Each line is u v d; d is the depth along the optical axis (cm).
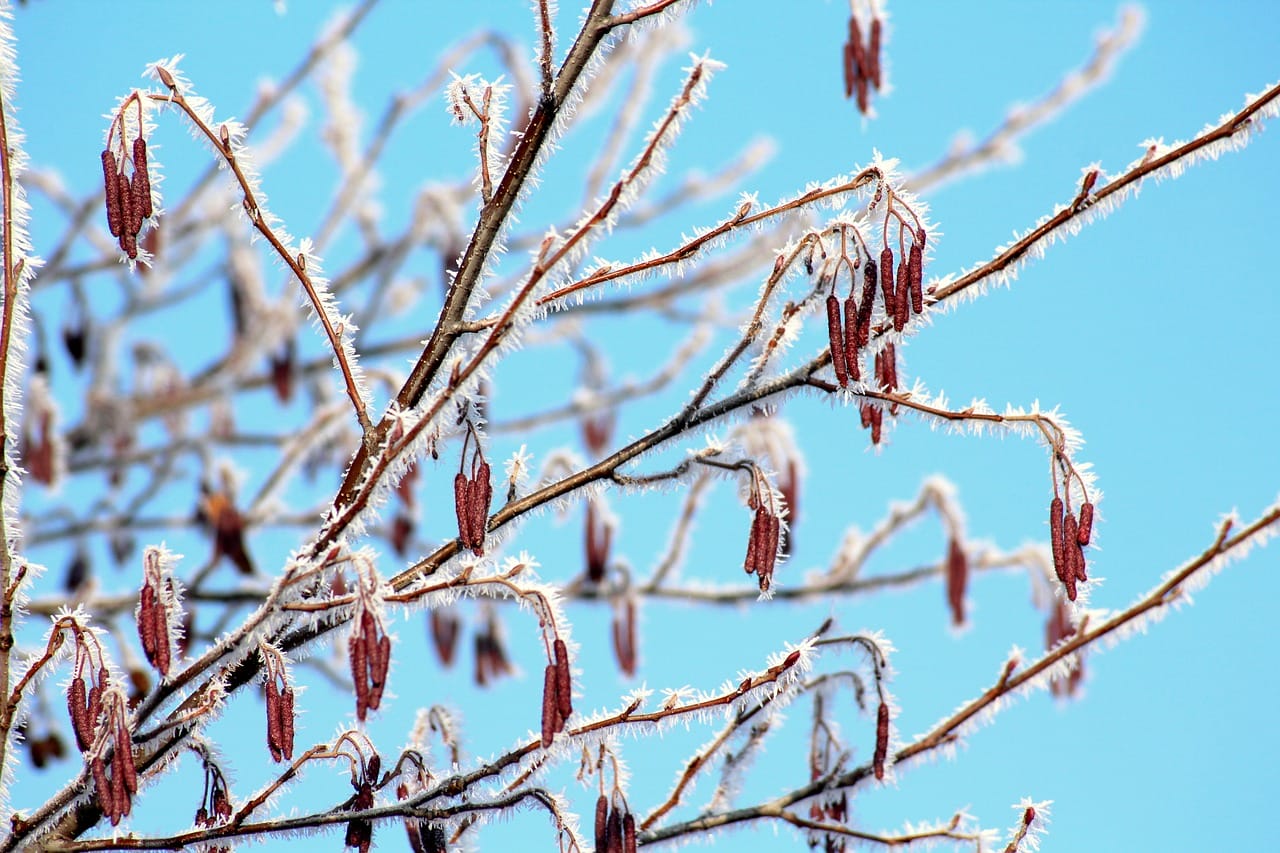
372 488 431
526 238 1091
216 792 456
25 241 459
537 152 460
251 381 1164
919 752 529
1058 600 793
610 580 912
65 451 1078
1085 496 452
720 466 472
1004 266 466
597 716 448
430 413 427
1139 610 527
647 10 458
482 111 462
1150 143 463
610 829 452
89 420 1142
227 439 1132
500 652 976
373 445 455
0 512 448
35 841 451
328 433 976
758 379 475
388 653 387
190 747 454
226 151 454
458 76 462
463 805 449
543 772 453
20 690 437
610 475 477
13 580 450
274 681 414
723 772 547
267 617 416
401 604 407
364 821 451
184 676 427
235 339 1220
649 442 475
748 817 528
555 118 460
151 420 1190
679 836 525
